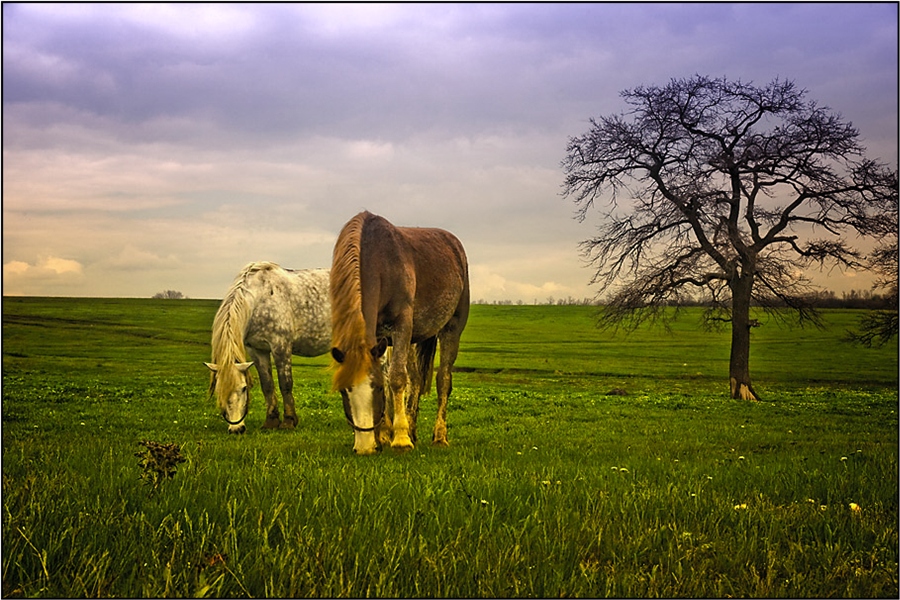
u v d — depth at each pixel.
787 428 15.37
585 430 14.03
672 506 5.93
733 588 4.23
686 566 4.53
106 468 7.28
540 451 10.15
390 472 7.60
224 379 12.51
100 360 38.50
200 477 6.65
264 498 5.75
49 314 72.75
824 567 4.54
